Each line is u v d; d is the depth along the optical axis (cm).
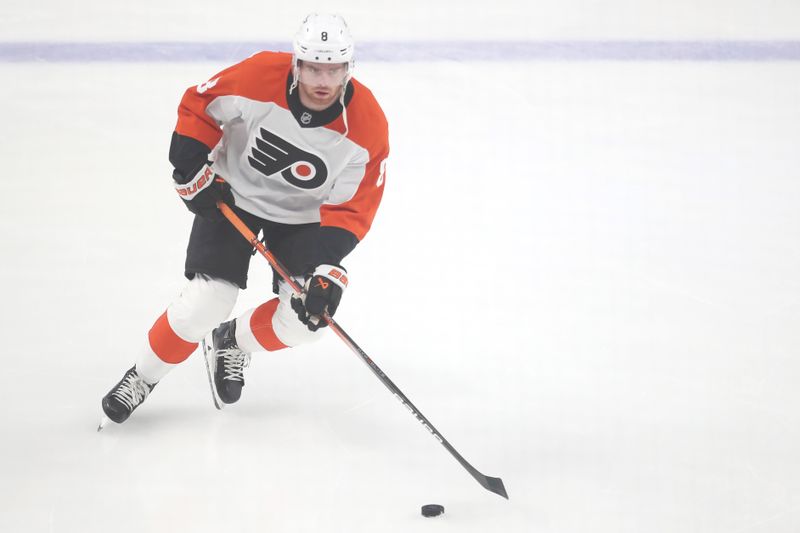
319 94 1082
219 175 1234
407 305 1609
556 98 2620
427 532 1045
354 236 1170
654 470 1174
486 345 1488
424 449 1215
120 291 1616
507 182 2128
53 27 2970
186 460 1177
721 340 1498
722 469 1177
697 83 2744
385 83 2672
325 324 1168
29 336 1465
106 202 1966
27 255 1728
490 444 1227
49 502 1092
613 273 1727
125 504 1091
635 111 2552
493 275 1717
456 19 3183
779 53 2973
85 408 1286
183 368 1405
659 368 1420
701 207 2014
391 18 3167
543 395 1348
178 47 2856
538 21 3186
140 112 2427
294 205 1224
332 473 1158
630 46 3006
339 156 1154
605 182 2139
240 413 1290
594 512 1090
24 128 2300
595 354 1461
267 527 1055
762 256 1794
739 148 2336
